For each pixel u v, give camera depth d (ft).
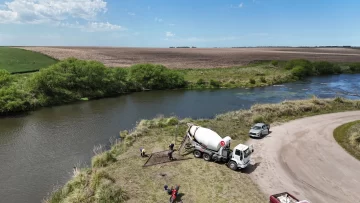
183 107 176.96
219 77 287.69
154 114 157.69
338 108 165.27
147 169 84.02
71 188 73.26
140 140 109.60
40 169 88.38
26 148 105.29
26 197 72.64
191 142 94.43
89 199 65.67
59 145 108.47
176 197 68.54
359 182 78.84
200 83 261.24
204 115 157.79
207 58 460.14
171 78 253.24
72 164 92.02
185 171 83.15
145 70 251.80
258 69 338.34
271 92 230.68
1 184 79.05
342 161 92.22
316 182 78.48
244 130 123.13
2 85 170.91
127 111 164.25
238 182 77.25
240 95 218.38
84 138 116.47
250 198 69.46
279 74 306.14
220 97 211.00
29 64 278.05
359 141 107.96
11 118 147.84
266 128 117.39
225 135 114.93
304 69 328.29
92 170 80.89
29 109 167.73
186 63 382.42
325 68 349.82
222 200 67.97
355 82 283.18
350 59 455.63
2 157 96.94
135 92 233.35
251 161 90.99
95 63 224.53
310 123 134.62
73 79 204.85
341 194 72.49
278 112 147.74
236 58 465.88
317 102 169.68
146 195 69.41
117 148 101.86
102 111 164.04
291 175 82.33
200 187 73.97
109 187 69.82
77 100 196.44
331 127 128.06
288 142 108.99
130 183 75.25
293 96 213.66
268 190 73.77
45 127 131.44
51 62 305.12
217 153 88.84
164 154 95.40
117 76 234.79
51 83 187.62
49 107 175.11
